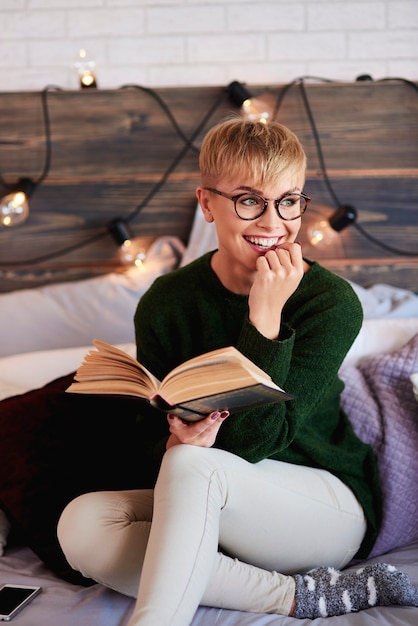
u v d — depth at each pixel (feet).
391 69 7.84
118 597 4.29
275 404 4.20
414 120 7.61
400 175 7.66
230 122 4.53
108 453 5.30
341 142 7.64
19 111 7.68
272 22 7.83
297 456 4.66
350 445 4.96
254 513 4.19
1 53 7.91
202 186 4.66
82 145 7.70
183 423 4.07
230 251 4.48
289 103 7.62
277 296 4.15
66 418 5.39
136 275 7.39
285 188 4.32
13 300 7.22
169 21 7.85
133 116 7.66
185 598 3.58
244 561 4.40
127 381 3.82
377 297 7.39
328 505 4.47
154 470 4.80
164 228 7.75
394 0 7.79
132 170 7.71
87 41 7.89
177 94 7.64
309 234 7.68
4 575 4.66
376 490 4.98
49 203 7.75
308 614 4.13
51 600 4.26
